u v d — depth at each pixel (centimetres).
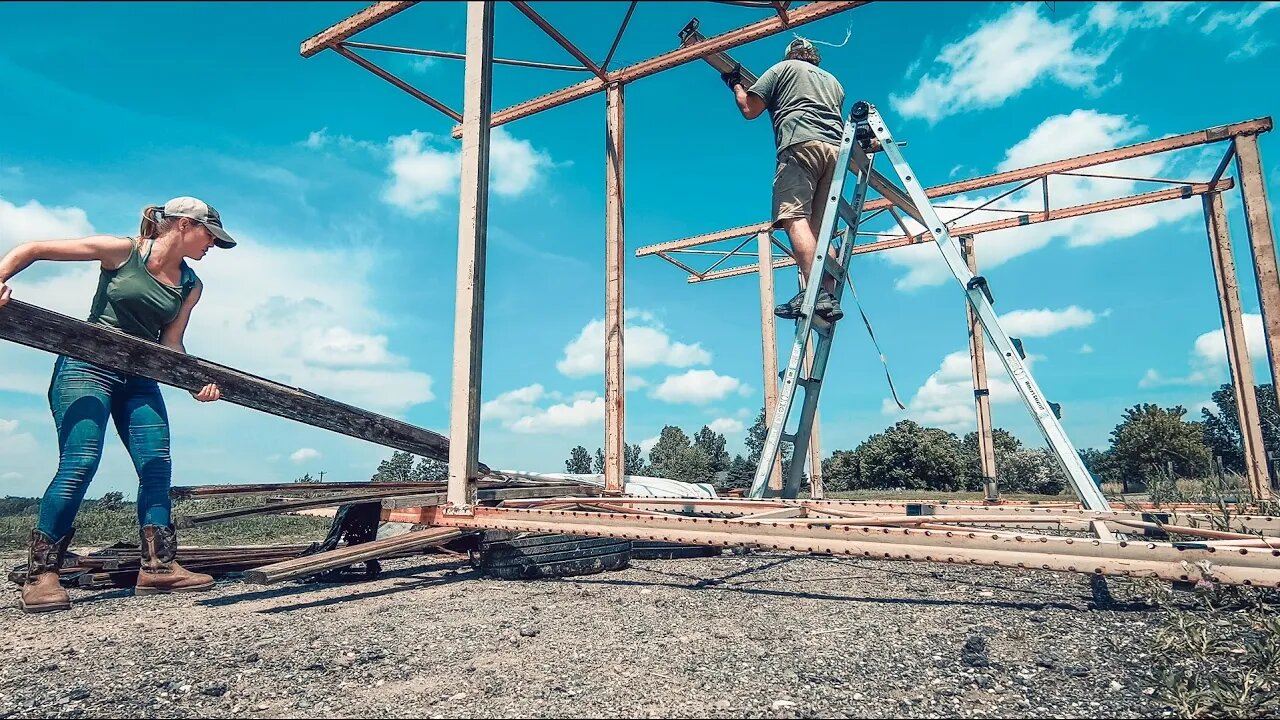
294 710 154
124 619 255
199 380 337
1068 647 197
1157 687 163
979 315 410
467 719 146
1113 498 427
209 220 340
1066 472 362
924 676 173
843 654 193
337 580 354
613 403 579
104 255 310
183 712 154
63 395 298
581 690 164
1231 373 704
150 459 321
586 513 324
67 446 290
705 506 381
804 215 515
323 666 186
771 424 471
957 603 263
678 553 439
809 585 315
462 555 433
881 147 493
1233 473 374
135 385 326
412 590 315
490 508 352
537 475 548
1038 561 238
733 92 579
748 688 164
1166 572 224
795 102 516
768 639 210
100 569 329
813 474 879
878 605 262
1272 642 182
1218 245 724
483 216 395
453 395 381
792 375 475
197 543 559
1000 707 152
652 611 255
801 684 167
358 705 156
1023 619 233
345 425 417
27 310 273
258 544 550
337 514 380
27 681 178
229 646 209
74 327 288
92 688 171
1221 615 227
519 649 201
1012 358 391
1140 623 223
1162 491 396
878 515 353
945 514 337
